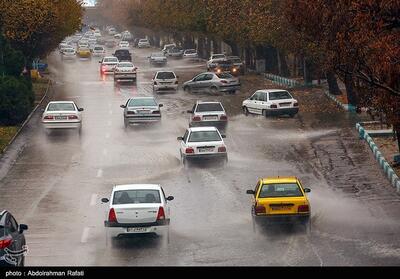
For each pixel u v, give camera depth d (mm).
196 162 60094
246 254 35938
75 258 36219
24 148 72125
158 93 118625
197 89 117250
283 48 112438
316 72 117000
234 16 141375
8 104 84312
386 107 48594
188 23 175125
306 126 81438
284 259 34625
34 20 114250
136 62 199250
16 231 32938
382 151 64500
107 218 38719
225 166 60625
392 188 52062
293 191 40312
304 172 58469
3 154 68938
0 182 57406
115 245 38719
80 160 65938
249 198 50156
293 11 50156
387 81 45156
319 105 97562
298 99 105125
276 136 75688
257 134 77312
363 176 56281
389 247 36469
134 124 83375
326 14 48125
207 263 34375
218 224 43188
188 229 42094
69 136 78688
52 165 63875
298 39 98188
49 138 77500
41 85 131500
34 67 157000
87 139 76750
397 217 43594
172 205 48562
